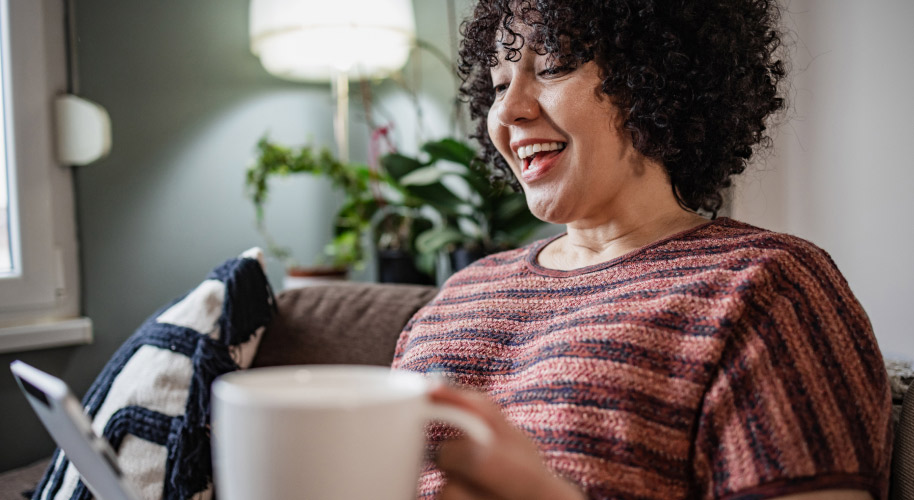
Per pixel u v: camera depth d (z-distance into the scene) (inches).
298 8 60.6
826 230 40.7
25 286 56.6
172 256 65.9
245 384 11.4
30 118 56.8
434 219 72.7
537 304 27.3
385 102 77.6
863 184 38.8
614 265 26.4
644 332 22.5
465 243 60.8
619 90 26.0
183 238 66.6
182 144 66.4
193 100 67.1
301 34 63.1
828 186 40.4
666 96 26.3
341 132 73.3
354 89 79.8
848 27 39.0
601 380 22.1
